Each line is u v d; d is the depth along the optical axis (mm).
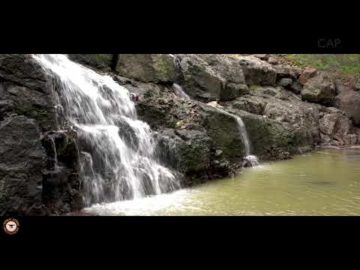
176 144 10633
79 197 8023
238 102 15906
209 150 11453
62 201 7684
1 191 6555
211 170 11516
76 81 9609
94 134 8945
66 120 8695
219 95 14977
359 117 20875
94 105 9703
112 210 8156
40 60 9211
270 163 14352
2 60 7504
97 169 8828
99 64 12039
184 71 14180
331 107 20812
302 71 21219
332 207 8719
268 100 17734
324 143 19188
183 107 12070
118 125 9961
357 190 10242
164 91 12938
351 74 22922
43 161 7184
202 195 9648
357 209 8562
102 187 8750
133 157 9828
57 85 8883
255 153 14648
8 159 6781
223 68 16375
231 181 11273
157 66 13219
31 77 7828
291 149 16250
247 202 9062
